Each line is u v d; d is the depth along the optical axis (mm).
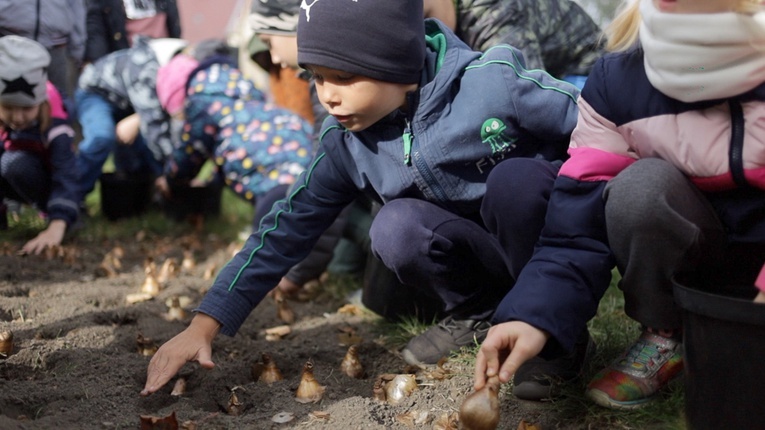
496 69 2209
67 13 4754
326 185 2393
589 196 1919
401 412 2104
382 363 2547
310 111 4480
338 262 3527
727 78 1711
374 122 2191
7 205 4648
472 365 2389
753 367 1580
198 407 2217
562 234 1908
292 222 2385
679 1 1711
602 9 3932
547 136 2250
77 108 4656
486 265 2396
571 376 2170
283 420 2051
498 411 1728
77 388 2221
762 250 1932
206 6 9188
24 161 4164
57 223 4016
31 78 3637
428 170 2266
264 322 2951
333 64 2061
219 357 2541
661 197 1804
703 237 1863
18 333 2660
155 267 3646
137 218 4824
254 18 3156
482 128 2215
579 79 3164
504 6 2846
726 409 1629
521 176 2115
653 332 2064
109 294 3225
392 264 2379
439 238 2320
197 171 4406
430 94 2207
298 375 2461
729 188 1864
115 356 2471
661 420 1977
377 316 3020
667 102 1849
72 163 4152
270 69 4371
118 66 4516
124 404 2154
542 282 1813
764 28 1659
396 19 2055
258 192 4035
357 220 3352
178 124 4262
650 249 1849
